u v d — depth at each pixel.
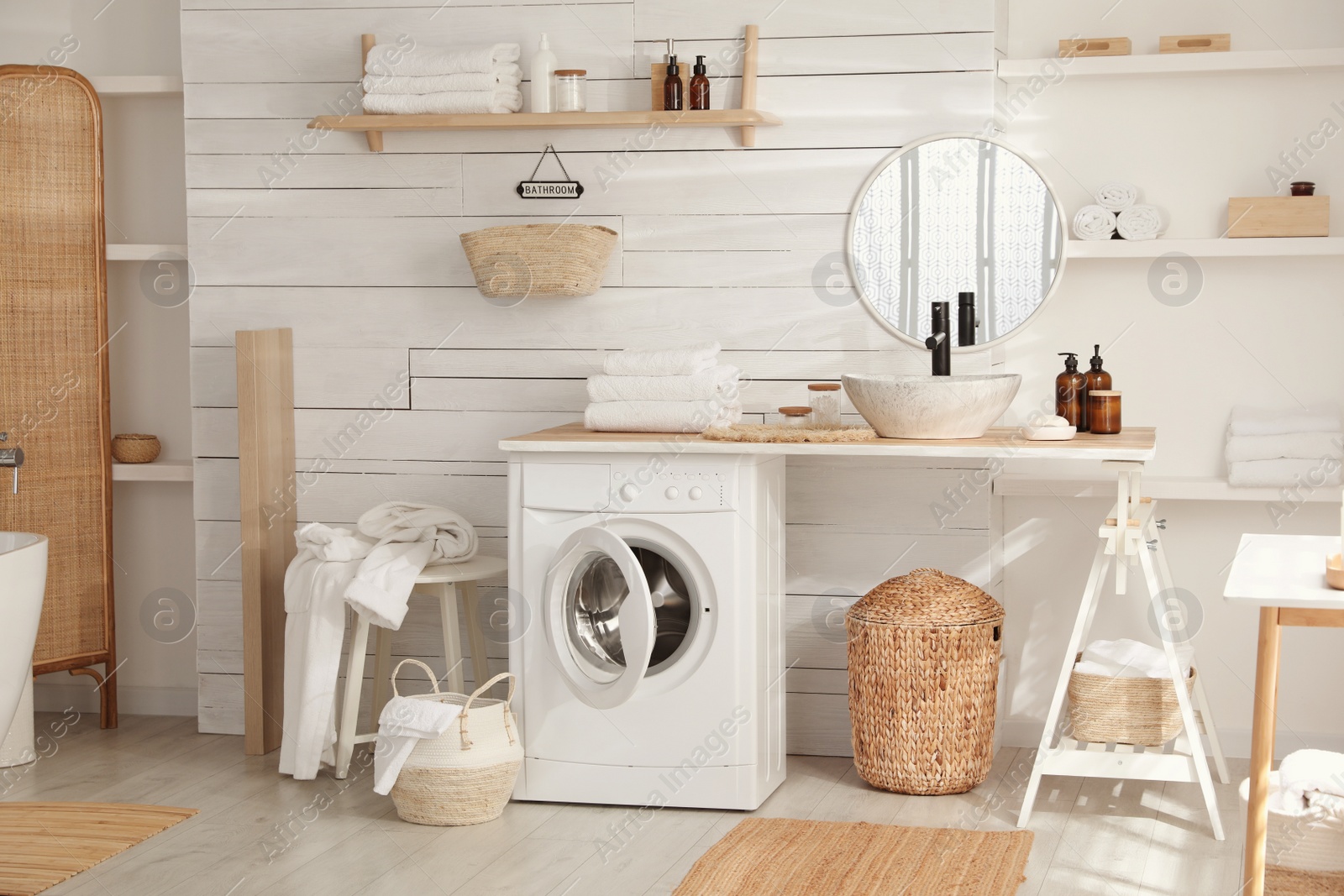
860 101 3.55
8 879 2.76
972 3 3.48
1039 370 3.71
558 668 3.21
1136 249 3.48
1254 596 2.16
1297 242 3.40
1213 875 2.76
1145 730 3.10
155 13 4.07
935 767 3.24
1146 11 3.61
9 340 3.80
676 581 3.25
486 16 3.71
